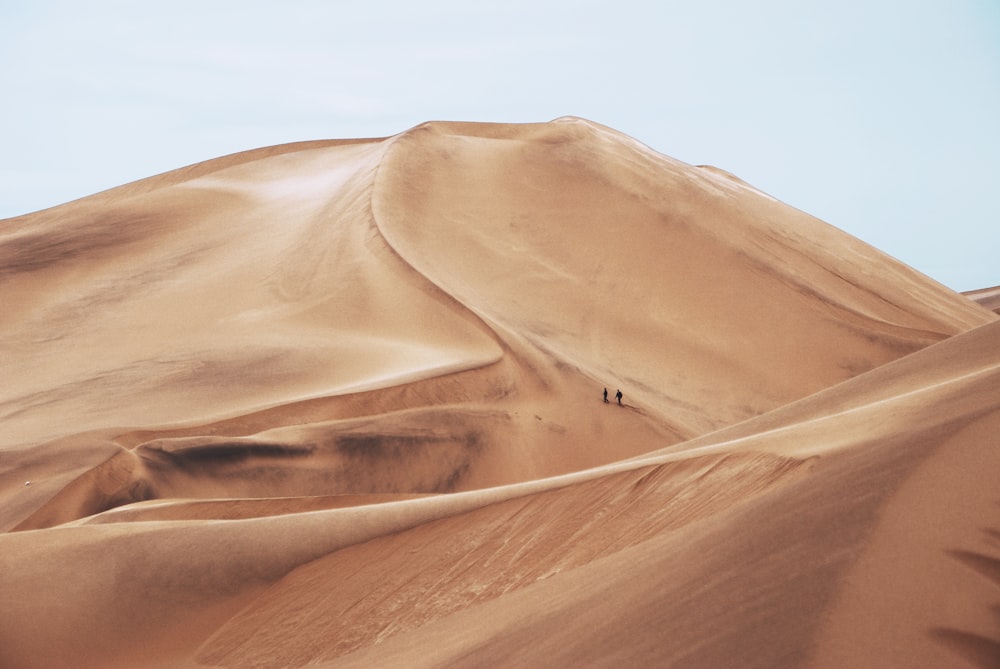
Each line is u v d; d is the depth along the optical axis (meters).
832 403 31.84
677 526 21.25
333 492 62.84
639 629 11.43
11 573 28.73
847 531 10.46
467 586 24.36
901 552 9.52
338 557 27.56
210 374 80.62
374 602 25.28
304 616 25.98
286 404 68.88
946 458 11.70
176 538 29.73
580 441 75.56
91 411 74.94
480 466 69.69
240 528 29.44
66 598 27.97
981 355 26.80
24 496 56.03
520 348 85.00
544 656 12.84
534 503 26.23
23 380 86.75
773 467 20.62
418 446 68.25
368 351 84.50
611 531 23.44
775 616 9.25
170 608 27.64
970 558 9.37
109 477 57.44
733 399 95.56
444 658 16.53
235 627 26.64
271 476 61.72
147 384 80.00
